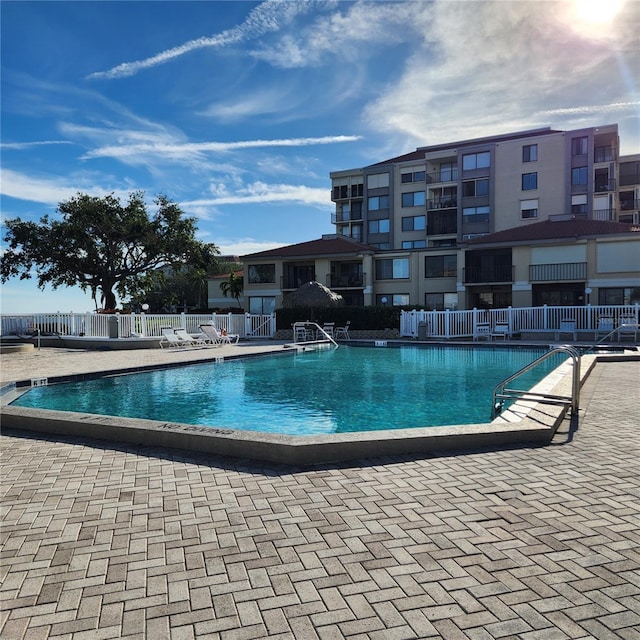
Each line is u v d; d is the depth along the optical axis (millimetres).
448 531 3246
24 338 23078
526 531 3225
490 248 33438
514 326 25281
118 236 39062
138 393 10586
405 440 5066
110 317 21812
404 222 50844
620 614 2314
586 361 11977
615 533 3174
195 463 4910
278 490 4094
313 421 7848
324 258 39062
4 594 2584
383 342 23078
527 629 2217
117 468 4777
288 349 19484
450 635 2186
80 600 2520
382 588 2584
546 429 5395
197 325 25891
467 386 11148
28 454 5281
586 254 30250
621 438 5520
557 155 42625
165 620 2340
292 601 2480
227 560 2922
